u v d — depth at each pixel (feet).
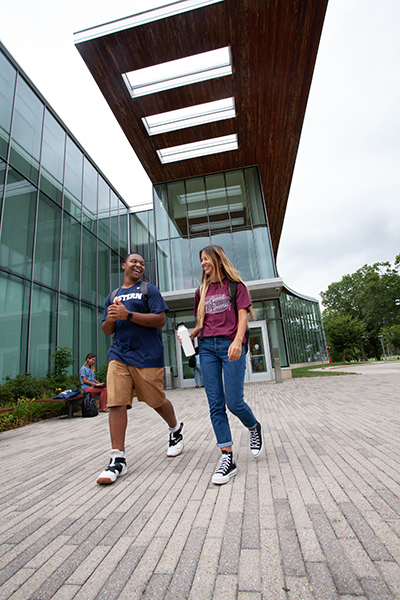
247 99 36.29
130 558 4.48
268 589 3.56
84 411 23.06
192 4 27.22
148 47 30.01
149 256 63.05
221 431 7.84
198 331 8.92
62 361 32.42
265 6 27.14
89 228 47.32
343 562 3.92
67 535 5.35
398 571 3.67
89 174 48.83
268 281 41.96
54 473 9.27
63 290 38.55
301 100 36.81
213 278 8.95
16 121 32.71
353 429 11.38
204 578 3.87
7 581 4.16
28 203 33.35
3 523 6.06
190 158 46.73
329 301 191.31
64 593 3.83
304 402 20.13
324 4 27.14
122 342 9.09
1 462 11.22
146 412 22.66
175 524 5.39
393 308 166.30
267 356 46.11
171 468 8.62
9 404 23.34
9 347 28.71
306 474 7.20
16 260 30.68
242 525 5.12
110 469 7.98
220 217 49.11
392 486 6.13
